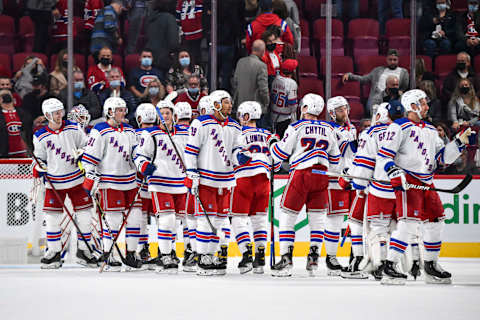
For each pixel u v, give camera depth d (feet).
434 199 74.59
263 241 86.48
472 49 121.49
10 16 121.49
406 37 122.83
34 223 103.35
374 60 122.52
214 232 80.89
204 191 81.82
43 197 101.60
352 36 123.65
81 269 89.92
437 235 75.15
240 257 109.60
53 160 89.20
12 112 116.06
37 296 64.23
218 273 83.87
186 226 90.89
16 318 52.60
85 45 120.06
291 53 119.85
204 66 120.26
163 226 84.28
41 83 117.60
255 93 117.29
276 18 118.52
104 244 87.04
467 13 121.39
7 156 115.75
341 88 121.90
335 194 84.28
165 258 84.53
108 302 60.44
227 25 119.75
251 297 63.57
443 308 57.36
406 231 73.10
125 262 87.76
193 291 67.67
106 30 119.44
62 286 71.56
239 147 82.23
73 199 90.33
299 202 81.66
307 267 83.61
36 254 103.30
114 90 119.75
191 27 119.65
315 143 81.20
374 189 77.41
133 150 86.99
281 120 119.03
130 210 86.17
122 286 71.56
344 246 110.63
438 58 122.01
